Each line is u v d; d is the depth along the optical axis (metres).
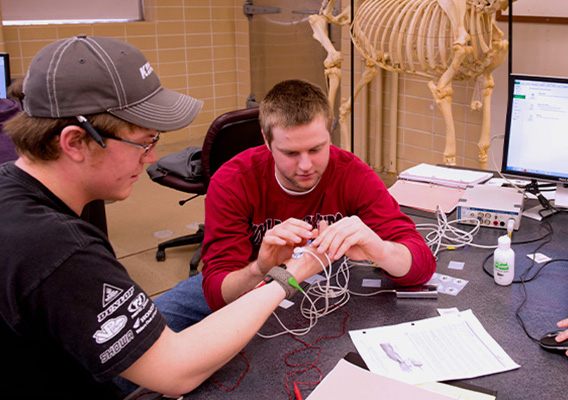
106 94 0.94
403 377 1.07
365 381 1.03
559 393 1.01
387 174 4.44
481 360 1.11
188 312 1.60
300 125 1.26
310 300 1.27
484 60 3.12
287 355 1.16
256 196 1.50
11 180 0.95
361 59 4.11
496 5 2.87
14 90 1.11
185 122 1.03
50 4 4.64
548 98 1.78
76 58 0.94
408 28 3.43
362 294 1.38
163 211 3.85
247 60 5.53
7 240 0.88
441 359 1.11
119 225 3.61
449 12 2.98
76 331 0.91
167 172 2.88
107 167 0.98
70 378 1.00
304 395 1.04
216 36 5.47
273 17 5.07
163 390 1.00
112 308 0.93
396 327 1.23
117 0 4.95
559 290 1.36
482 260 1.55
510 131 1.87
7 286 0.87
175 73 5.29
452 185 2.07
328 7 3.82
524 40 3.34
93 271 0.92
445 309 1.30
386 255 1.31
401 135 4.30
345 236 1.26
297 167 1.33
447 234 1.73
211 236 1.46
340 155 1.54
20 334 0.91
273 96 1.32
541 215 1.83
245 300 1.13
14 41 4.41
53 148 0.94
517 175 1.90
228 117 2.53
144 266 3.04
